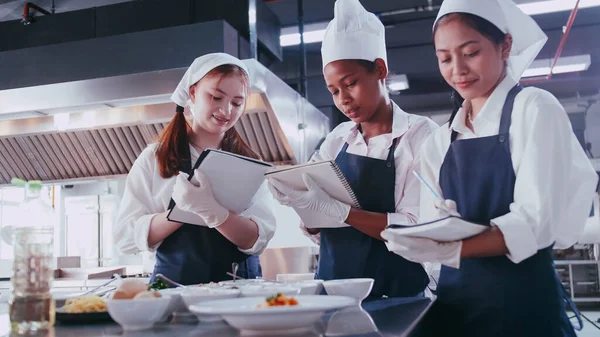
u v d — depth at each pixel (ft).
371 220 6.12
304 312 3.31
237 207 6.58
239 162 5.99
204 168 5.94
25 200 4.63
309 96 23.03
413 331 3.90
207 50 11.22
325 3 17.51
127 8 13.12
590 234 21.90
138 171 7.30
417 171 6.55
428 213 5.64
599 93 24.06
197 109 7.27
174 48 11.42
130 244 7.11
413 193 6.54
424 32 20.62
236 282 5.57
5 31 14.02
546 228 4.44
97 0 15.28
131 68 11.66
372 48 6.64
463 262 5.11
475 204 5.06
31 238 3.91
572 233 4.99
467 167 5.14
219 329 3.86
